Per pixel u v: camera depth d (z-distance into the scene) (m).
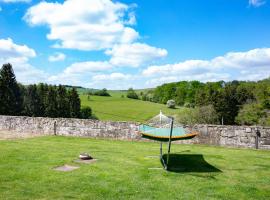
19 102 46.75
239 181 7.50
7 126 17.30
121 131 14.55
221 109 49.78
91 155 10.16
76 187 6.65
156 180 7.35
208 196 6.35
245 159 10.15
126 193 6.37
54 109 50.81
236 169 8.71
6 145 11.67
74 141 13.61
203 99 53.09
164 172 8.10
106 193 6.33
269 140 12.42
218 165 9.16
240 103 49.69
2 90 44.44
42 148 11.27
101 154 10.41
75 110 52.44
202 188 6.85
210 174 8.07
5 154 9.74
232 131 12.94
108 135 14.76
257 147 12.52
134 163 9.08
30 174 7.48
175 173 8.05
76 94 53.25
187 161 9.59
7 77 44.97
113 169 8.27
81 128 15.29
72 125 15.48
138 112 58.19
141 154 10.59
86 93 85.19
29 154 9.91
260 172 8.44
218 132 13.13
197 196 6.32
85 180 7.16
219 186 7.04
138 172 8.03
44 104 50.50
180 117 39.50
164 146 12.73
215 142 13.16
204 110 40.16
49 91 51.19
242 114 43.28
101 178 7.37
